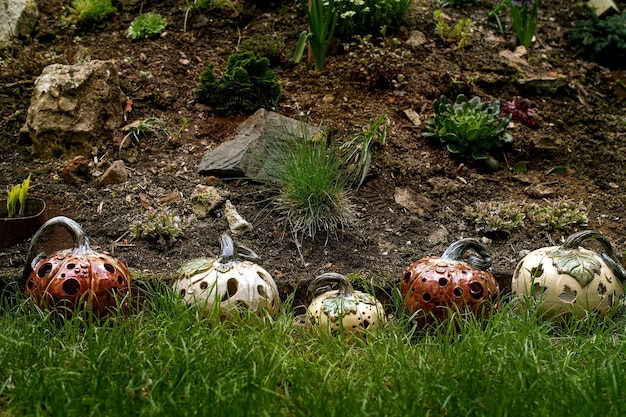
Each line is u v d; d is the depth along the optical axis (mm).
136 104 2738
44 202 2320
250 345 1746
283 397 1614
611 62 3275
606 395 1650
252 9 3152
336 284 2047
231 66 2746
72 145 2584
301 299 2156
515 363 1697
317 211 2373
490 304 1957
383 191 2525
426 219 2449
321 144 2457
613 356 1744
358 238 2354
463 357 1716
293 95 2807
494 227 2385
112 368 1660
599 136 2869
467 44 3094
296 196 2393
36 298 1898
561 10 3523
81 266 1895
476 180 2609
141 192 2455
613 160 2766
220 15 3105
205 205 2391
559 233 2422
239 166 2480
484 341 1762
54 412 1548
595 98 3059
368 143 2537
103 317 1911
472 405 1595
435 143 2705
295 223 2365
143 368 1663
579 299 1978
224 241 1965
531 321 1856
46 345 1776
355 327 1895
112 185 2475
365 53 2883
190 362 1661
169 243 2277
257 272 1947
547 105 2949
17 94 2766
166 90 2789
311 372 1700
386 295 2164
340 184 2438
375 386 1631
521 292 2047
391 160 2600
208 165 2520
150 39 3000
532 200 2561
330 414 1553
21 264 2178
